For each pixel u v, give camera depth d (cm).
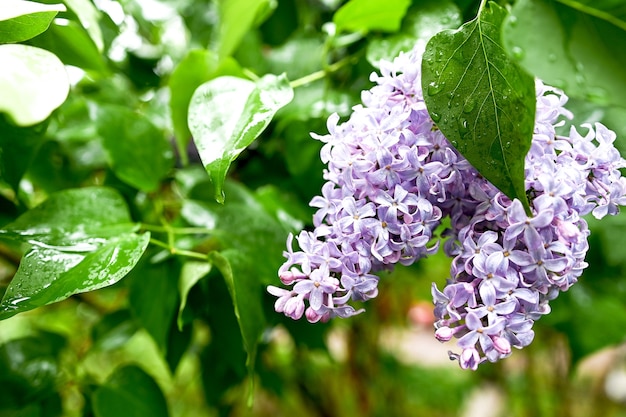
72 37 49
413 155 39
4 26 42
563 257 38
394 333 126
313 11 69
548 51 38
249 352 46
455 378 141
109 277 42
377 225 39
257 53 59
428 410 132
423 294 105
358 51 54
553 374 114
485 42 39
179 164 63
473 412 133
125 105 64
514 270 38
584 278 66
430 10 49
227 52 50
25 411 52
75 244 44
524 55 38
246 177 63
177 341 56
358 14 49
